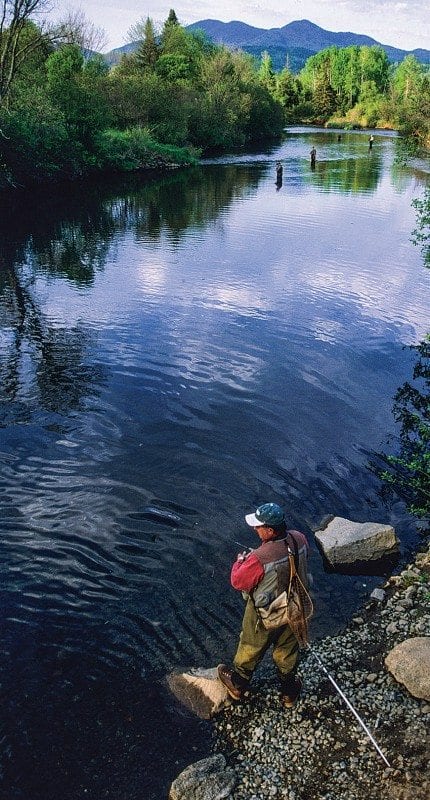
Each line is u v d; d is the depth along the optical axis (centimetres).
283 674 493
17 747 470
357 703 510
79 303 1633
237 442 947
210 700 512
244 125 7688
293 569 464
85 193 3712
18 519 734
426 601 628
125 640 571
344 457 920
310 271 2002
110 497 787
